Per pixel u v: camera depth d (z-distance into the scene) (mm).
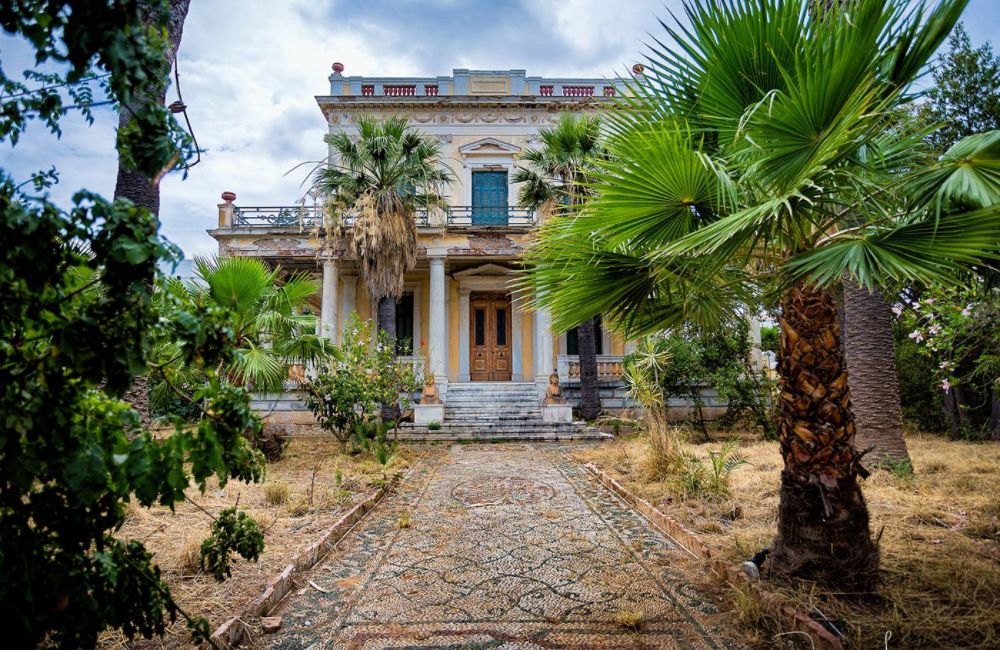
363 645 2822
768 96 2818
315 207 14750
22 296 1505
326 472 7883
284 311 8594
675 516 5055
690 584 3602
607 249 3762
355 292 17344
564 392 15148
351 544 4594
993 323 5738
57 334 1527
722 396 11891
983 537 4152
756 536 4250
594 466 8281
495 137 18094
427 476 7988
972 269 3113
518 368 17438
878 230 3029
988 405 11844
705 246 2908
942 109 10516
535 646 2805
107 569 1771
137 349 1604
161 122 1674
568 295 3959
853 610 2912
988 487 5688
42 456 1531
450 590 3566
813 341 3291
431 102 17969
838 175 2982
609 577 3768
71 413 1611
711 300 4121
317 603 3367
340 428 9797
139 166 1686
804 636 2750
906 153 3426
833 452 3225
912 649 2541
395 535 4871
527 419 13656
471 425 13109
